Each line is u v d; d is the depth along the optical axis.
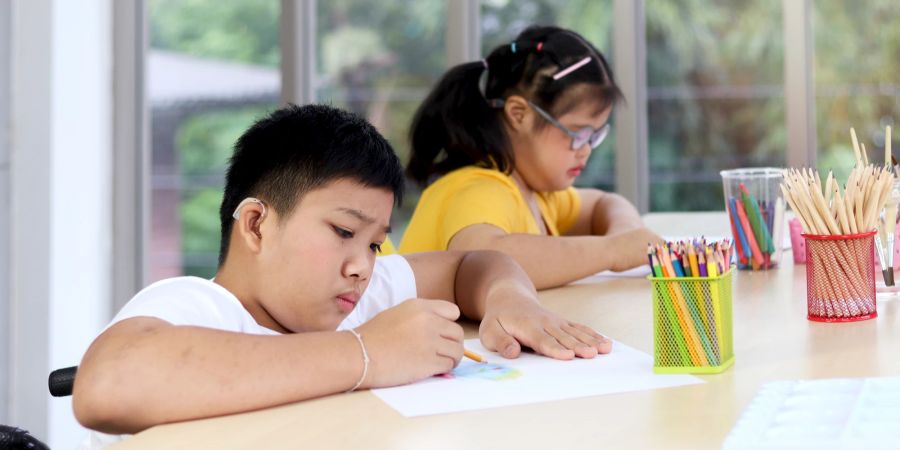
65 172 3.05
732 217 1.62
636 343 1.08
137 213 3.39
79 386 0.80
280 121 1.00
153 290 0.96
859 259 1.13
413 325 0.93
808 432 0.69
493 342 1.05
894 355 0.95
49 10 2.97
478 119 1.77
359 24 3.42
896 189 1.29
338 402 0.85
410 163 1.87
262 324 1.01
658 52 3.44
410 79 3.40
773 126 3.40
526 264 1.49
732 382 0.88
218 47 3.49
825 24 3.39
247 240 0.98
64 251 3.05
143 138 3.42
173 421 0.80
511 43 1.83
